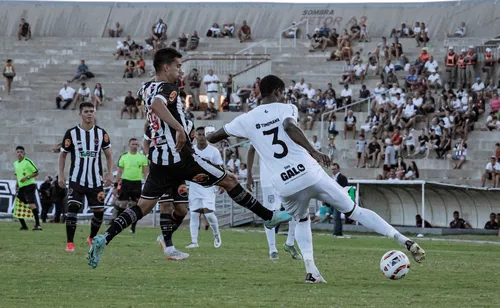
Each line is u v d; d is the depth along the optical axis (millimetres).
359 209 10992
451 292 10219
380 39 57969
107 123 48312
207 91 49156
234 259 15656
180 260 14992
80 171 17547
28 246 18266
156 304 8750
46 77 56031
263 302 8984
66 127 49188
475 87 47250
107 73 56094
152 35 59156
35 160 46625
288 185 10820
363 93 48312
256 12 63062
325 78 53719
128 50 58094
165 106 11414
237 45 59438
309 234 11297
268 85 11000
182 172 11594
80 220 38281
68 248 16953
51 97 53750
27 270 12367
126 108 49281
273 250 15984
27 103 52812
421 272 13156
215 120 47781
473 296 9789
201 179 11578
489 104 46500
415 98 45125
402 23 58312
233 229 34375
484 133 43625
